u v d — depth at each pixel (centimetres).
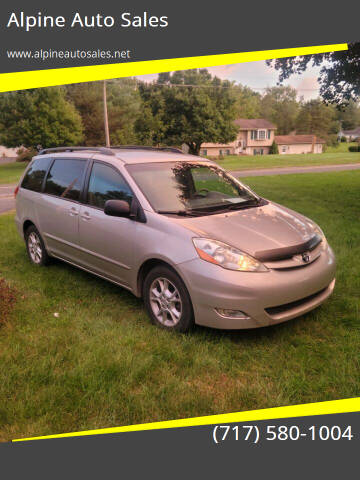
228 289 339
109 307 446
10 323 403
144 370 321
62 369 328
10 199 1738
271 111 11606
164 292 387
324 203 1157
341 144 10925
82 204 485
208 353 346
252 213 424
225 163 4503
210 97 4572
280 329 386
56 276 546
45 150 612
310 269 373
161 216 395
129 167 446
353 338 366
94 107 5300
